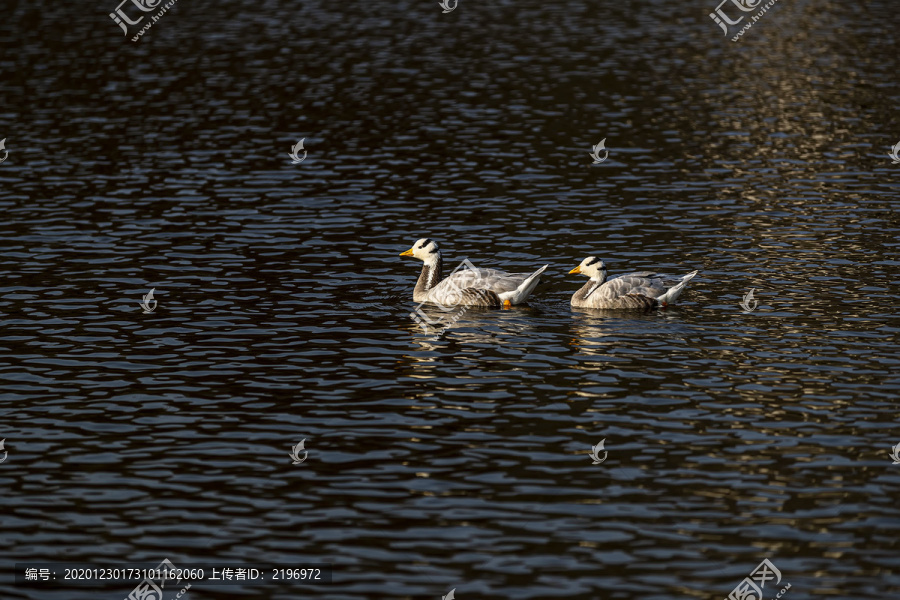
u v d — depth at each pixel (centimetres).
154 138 4722
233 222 3644
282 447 2069
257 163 4369
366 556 1692
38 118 5012
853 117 4991
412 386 2350
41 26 7231
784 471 1939
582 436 2098
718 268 3139
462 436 2109
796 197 3866
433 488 1906
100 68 6041
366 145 4634
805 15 7850
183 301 2906
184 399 2288
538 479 1931
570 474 1948
